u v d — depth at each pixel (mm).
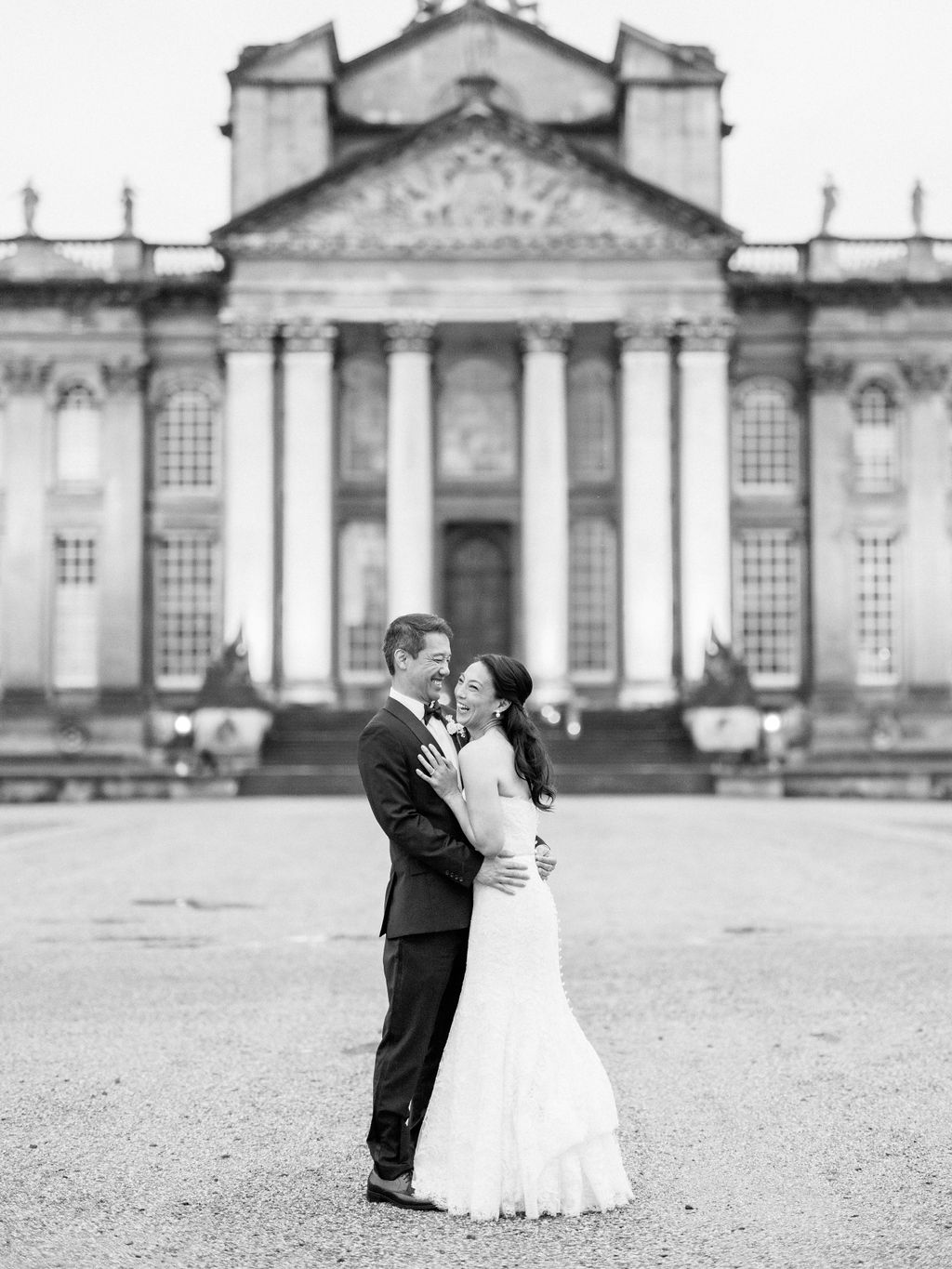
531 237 55250
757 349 58875
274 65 58781
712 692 50188
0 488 57938
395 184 55344
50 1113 9844
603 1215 7855
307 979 14617
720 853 26031
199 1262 7258
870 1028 12195
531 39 60969
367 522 58531
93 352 57812
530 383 55375
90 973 15000
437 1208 7945
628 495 55531
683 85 59094
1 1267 7164
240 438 55344
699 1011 12914
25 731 57031
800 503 58719
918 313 58438
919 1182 8328
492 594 59125
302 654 55062
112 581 57562
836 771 44781
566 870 23625
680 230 55469
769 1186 8289
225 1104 10039
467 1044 7961
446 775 7977
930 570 58219
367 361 58906
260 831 30766
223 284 56344
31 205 58688
